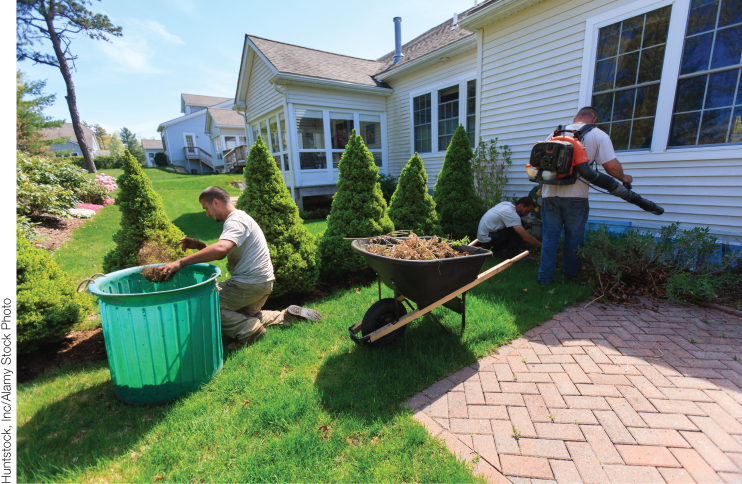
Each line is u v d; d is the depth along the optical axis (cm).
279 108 1056
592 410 208
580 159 354
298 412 211
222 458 180
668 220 460
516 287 405
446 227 584
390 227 457
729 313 321
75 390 239
